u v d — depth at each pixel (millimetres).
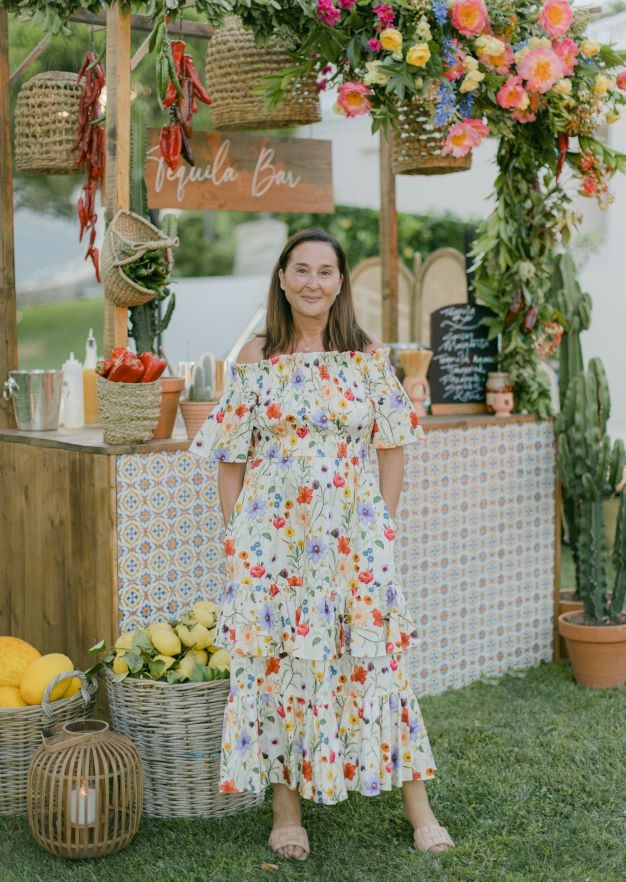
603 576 4426
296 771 2865
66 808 2838
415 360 4465
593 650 4301
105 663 3178
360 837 3016
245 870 2807
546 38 3727
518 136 4203
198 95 3889
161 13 3178
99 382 3393
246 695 2857
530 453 4586
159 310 3996
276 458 2838
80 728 2994
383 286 5340
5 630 4004
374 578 2811
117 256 3389
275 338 2893
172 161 3844
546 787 3336
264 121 4312
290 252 2846
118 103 3396
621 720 3938
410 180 9266
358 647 2779
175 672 3082
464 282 6789
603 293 7633
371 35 3562
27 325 10219
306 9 3408
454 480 4312
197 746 3084
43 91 4164
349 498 2832
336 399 2816
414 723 2900
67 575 3588
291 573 2820
